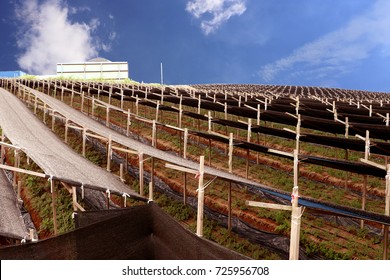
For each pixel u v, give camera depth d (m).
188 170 12.32
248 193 22.41
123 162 27.48
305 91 90.69
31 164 23.86
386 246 13.47
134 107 47.59
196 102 38.81
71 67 88.62
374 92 93.56
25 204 20.20
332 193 23.52
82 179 12.85
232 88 96.50
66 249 7.75
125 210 9.33
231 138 21.09
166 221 9.30
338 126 26.92
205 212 20.64
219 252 8.12
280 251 16.95
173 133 36.22
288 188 23.81
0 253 6.72
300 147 32.19
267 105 37.00
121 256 8.86
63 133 33.16
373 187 23.95
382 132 25.38
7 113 24.39
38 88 57.53
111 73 90.06
